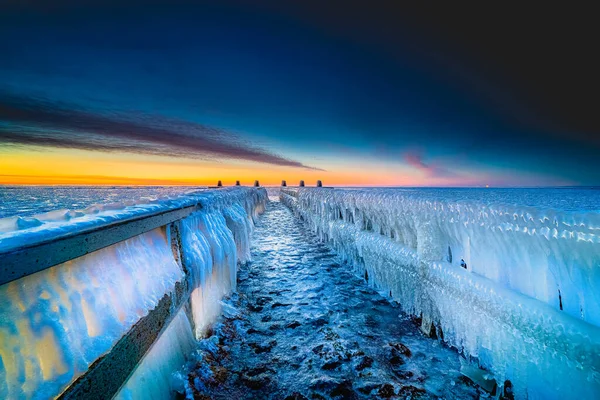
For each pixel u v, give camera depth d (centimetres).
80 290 120
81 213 142
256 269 518
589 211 158
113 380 121
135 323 143
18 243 84
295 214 1470
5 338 89
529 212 186
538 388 164
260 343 271
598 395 135
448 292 246
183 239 259
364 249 450
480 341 212
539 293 181
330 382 215
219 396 201
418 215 296
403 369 229
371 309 342
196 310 266
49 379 94
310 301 370
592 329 140
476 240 229
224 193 536
